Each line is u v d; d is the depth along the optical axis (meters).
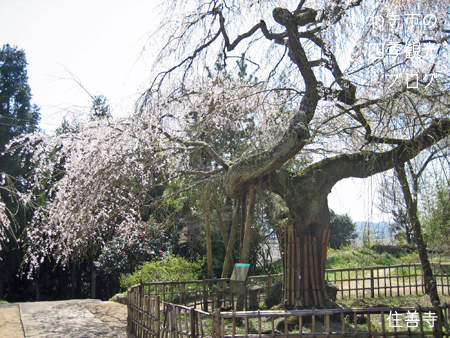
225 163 5.21
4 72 16.70
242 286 5.41
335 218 13.80
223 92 5.71
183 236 12.36
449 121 4.03
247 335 3.40
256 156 4.64
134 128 4.78
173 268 8.76
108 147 4.65
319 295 5.11
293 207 5.19
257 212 8.75
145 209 5.55
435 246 4.30
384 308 3.54
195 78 5.68
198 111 5.71
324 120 5.29
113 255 10.27
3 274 15.96
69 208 4.61
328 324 3.47
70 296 18.31
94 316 6.00
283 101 5.65
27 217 13.95
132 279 8.43
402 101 4.19
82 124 4.95
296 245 5.26
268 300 6.45
